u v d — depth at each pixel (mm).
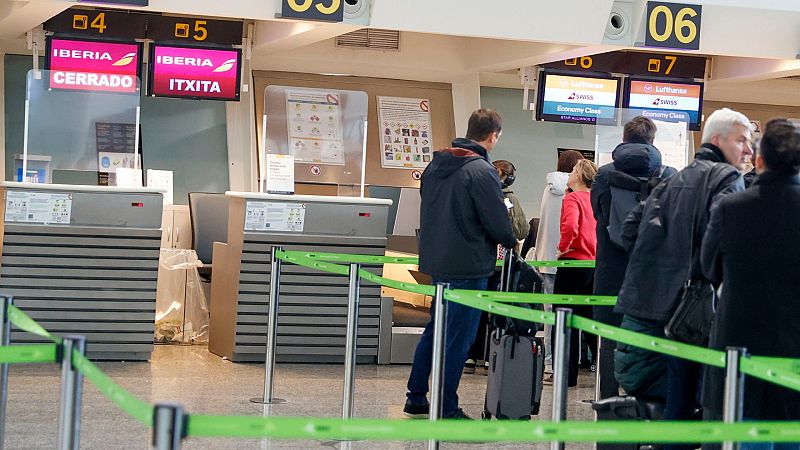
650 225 4684
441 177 6070
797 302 3908
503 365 5934
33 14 8633
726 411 3469
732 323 3951
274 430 2680
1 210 9828
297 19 8680
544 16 9094
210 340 8852
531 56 10367
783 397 3791
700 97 11227
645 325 4754
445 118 11883
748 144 4715
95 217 7973
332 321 8539
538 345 6023
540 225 8516
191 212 10055
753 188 3998
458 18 8953
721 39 9641
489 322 6238
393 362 8734
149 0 8367
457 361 6074
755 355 3902
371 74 11594
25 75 10828
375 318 8648
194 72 10055
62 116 8375
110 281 8039
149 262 8117
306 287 8445
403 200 10984
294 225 8375
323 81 11562
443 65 11492
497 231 5938
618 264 5840
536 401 6039
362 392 7324
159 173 10172
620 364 4875
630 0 9430
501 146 12250
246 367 8164
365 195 11508
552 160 12383
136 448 5379
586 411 7012
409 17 8883
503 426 2820
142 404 2756
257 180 11219
